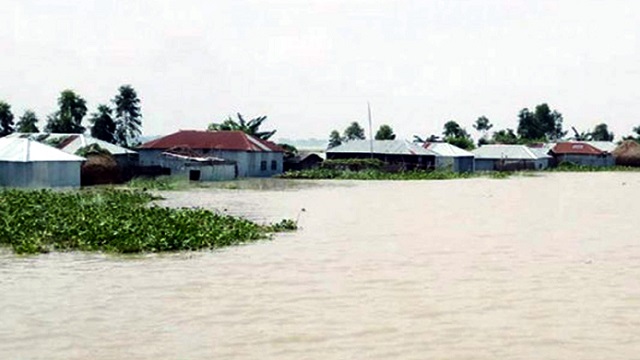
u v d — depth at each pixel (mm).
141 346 12484
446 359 11789
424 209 40156
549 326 13852
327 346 12492
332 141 135500
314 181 73938
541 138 163750
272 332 13391
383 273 19438
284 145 98375
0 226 25750
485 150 117312
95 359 11766
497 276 19016
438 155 99625
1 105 94125
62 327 13727
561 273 19469
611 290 17203
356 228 30234
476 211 38969
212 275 19031
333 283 18031
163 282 18047
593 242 25906
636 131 154000
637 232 29047
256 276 18922
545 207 41938
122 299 16125
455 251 23562
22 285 17625
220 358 11828
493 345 12578
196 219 28125
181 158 71875
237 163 79375
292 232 28703
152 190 54812
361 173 83438
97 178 60156
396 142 99500
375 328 13680
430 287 17547
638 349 12367
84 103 99062
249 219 34062
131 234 24188
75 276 18828
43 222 26828
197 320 14273
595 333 13359
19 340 12844
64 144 72188
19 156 52531
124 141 104000
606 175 97750
